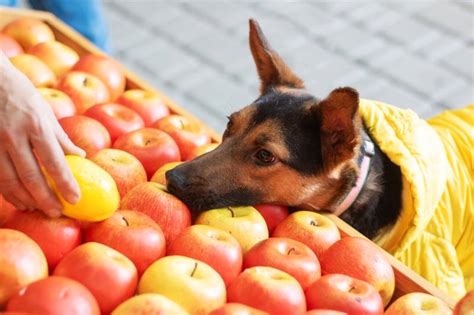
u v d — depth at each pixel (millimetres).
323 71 6242
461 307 1887
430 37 6730
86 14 5039
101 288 1939
